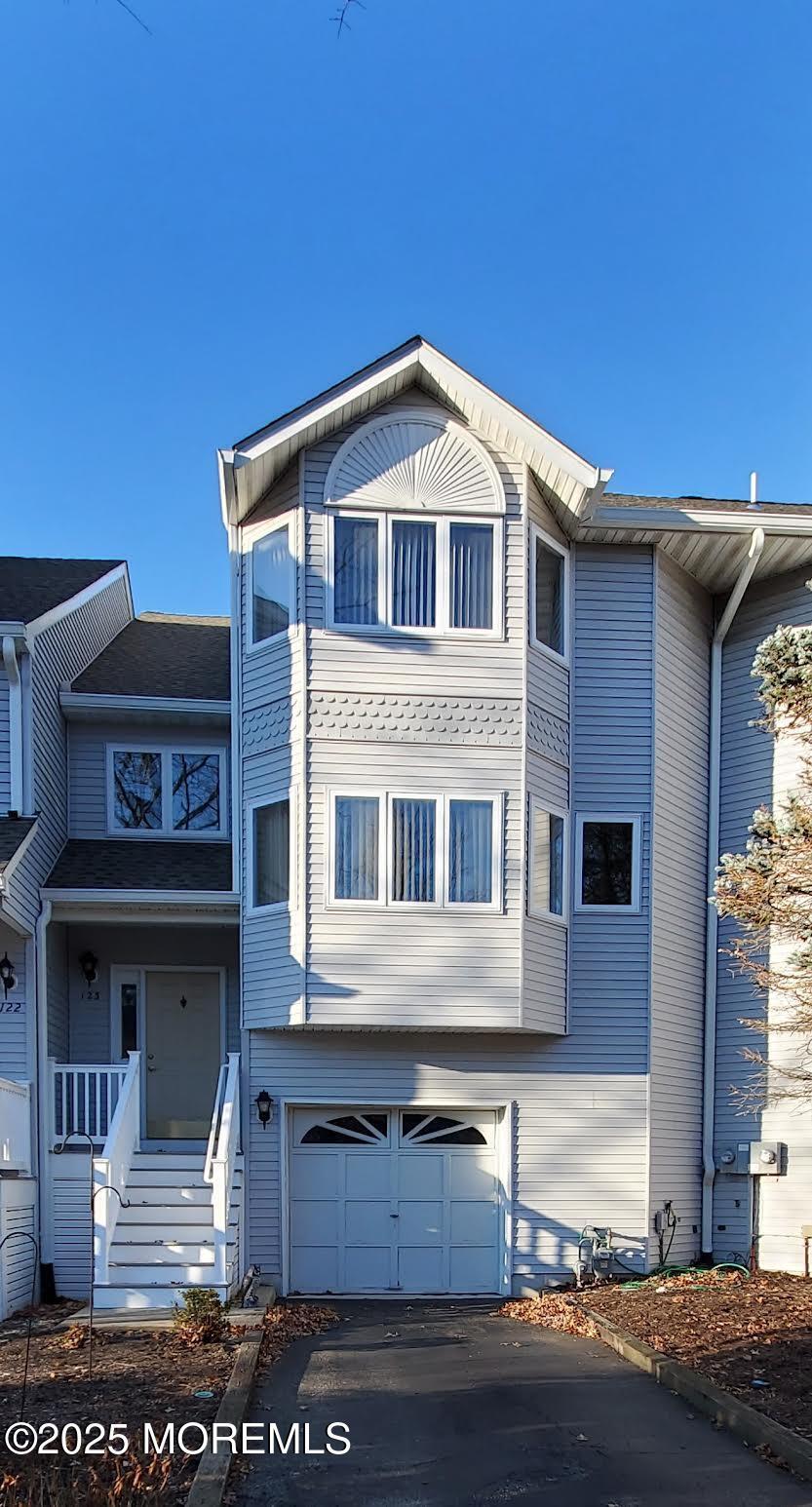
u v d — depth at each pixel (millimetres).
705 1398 7723
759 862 10578
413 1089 12891
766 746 14609
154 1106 14625
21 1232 11320
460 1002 12234
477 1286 12789
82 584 16453
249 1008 12938
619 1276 12781
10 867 11672
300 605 12633
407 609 12781
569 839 13516
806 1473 6484
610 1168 13039
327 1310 11523
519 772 12680
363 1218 12844
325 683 12555
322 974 12133
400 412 12938
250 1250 12484
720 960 14547
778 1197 13461
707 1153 14047
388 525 12812
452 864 12477
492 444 13047
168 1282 10688
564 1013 13219
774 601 14852
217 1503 5754
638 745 13789
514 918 12453
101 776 15664
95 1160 10891
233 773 13570
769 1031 13453
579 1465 6680
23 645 13281
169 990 14961
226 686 16172
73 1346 9094
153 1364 8461
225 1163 10969
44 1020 12992
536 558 13289
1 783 13203
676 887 14094
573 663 13805
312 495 12766
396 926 12297
